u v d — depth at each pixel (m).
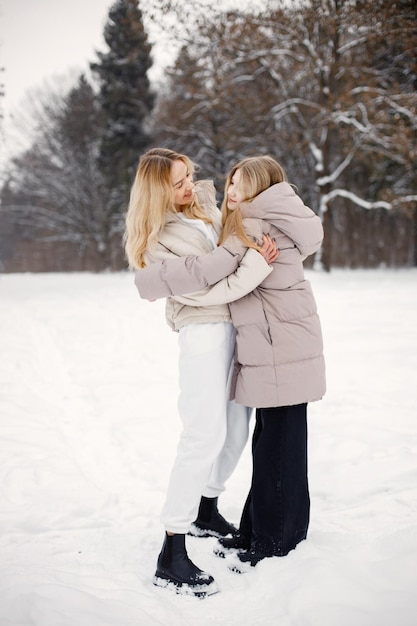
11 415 4.14
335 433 3.58
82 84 30.86
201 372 2.15
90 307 10.27
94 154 30.55
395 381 4.62
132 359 5.95
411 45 15.18
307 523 2.25
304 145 19.33
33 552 2.30
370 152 18.16
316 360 2.24
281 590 1.98
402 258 27.11
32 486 2.97
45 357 6.09
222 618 1.87
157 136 26.09
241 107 19.50
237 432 2.40
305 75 17.50
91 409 4.31
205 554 2.33
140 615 1.84
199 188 2.42
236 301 2.21
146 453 3.45
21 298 12.05
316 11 15.12
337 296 10.05
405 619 1.76
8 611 1.84
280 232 2.22
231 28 15.95
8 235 42.91
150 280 2.11
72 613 1.81
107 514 2.69
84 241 31.97
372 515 2.51
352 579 1.98
